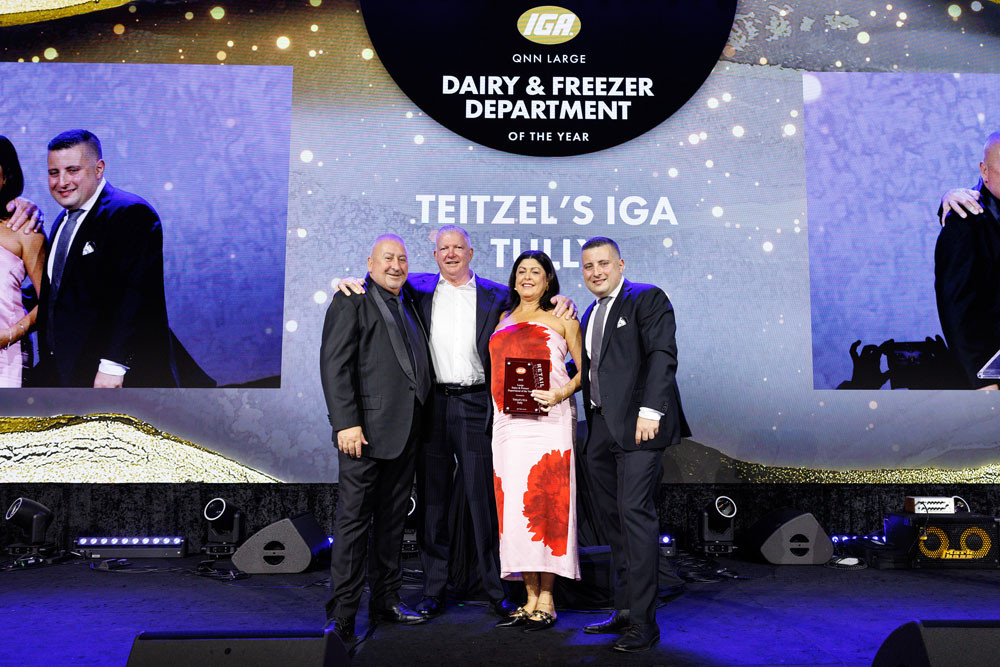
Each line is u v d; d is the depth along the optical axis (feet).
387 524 9.82
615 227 15.28
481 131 15.46
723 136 15.43
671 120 15.47
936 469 14.88
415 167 15.40
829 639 9.11
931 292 15.11
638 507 8.90
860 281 15.16
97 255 15.11
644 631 8.75
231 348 15.06
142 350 15.01
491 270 15.21
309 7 15.69
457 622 9.96
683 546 14.97
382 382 9.51
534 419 9.59
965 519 13.42
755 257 15.21
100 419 14.88
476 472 10.68
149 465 14.89
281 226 15.28
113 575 12.88
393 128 15.47
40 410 14.84
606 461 9.63
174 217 15.24
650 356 9.15
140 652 5.68
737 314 15.10
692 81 15.49
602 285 9.62
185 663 5.65
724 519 14.24
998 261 15.03
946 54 15.56
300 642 5.75
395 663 8.22
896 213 15.28
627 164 15.38
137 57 15.56
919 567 13.33
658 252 15.21
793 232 15.25
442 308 11.05
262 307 15.14
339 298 9.55
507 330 10.00
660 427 9.02
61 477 14.79
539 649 8.73
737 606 10.72
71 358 14.92
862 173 15.37
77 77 15.49
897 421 14.96
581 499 12.21
